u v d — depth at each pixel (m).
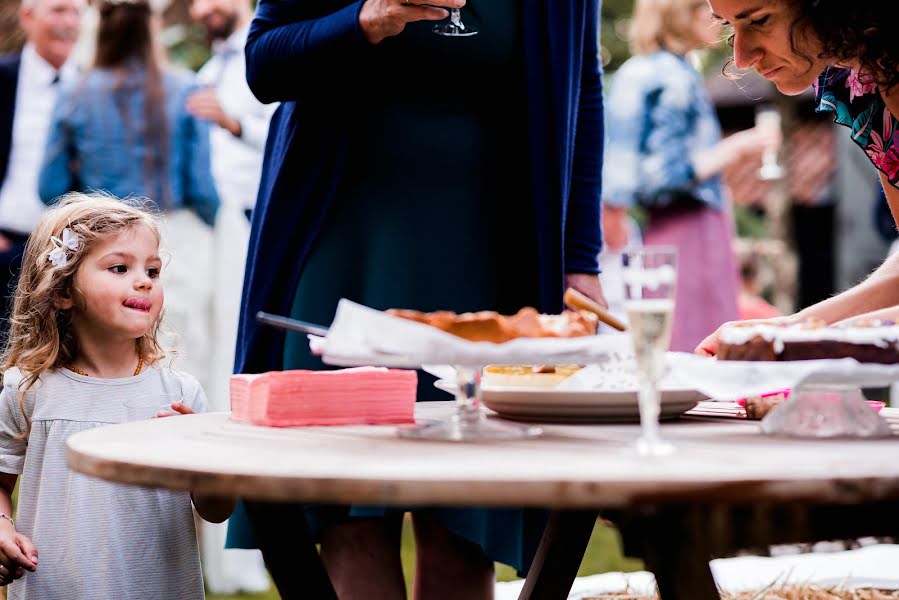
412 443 2.08
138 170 6.20
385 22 2.97
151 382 3.39
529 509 3.25
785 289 12.06
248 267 3.43
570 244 3.66
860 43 2.65
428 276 3.23
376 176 3.23
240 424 2.47
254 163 6.35
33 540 3.13
